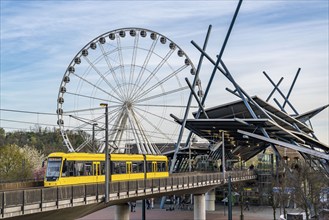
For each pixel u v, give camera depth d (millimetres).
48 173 48719
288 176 91625
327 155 96188
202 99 102312
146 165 66188
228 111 106875
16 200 33531
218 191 135000
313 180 78062
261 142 123938
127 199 51781
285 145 98312
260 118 98125
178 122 100250
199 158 121688
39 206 36062
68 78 91875
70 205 40094
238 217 98812
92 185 43844
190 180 69062
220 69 101625
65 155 49719
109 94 88625
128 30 92625
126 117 87750
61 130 90688
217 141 120812
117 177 57938
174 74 93188
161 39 94938
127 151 88938
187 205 117812
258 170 124250
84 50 92125
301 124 122438
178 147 101000
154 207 119375
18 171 114812
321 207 77625
